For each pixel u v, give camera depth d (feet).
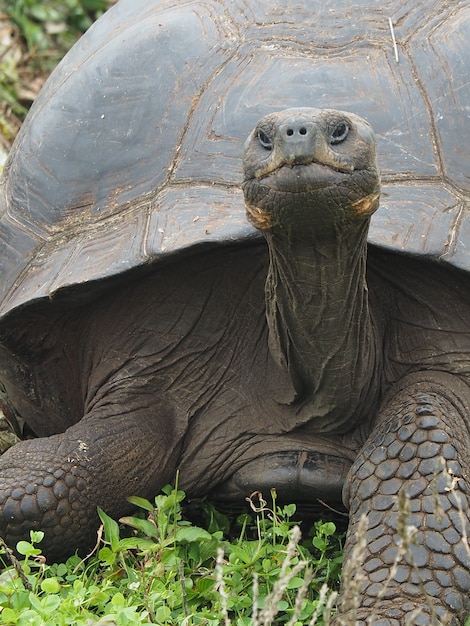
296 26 43.73
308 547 39.29
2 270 43.93
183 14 46.06
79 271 40.32
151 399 41.83
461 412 38.24
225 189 39.86
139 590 34.81
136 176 42.09
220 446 41.29
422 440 35.91
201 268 40.16
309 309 36.14
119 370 42.19
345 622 27.96
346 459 40.04
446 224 37.68
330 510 41.47
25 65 79.71
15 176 46.11
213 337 41.04
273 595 27.61
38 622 32.17
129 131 43.29
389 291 39.55
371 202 33.27
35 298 41.19
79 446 40.04
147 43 45.09
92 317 42.55
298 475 39.83
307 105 40.83
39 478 38.99
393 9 43.78
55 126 45.29
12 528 38.78
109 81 44.98
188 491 41.88
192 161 41.11
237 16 44.91
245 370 40.98
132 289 41.14
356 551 27.89
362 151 32.68
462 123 40.45
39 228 43.65
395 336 39.83
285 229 33.40
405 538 28.55
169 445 41.47
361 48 42.57
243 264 39.83
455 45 42.32
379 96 40.96
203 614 33.60
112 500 40.09
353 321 36.70
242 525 40.88
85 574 37.24
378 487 35.63
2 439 47.60
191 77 43.42
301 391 39.29
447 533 34.14
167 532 37.88
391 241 37.14
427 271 38.60
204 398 41.55
